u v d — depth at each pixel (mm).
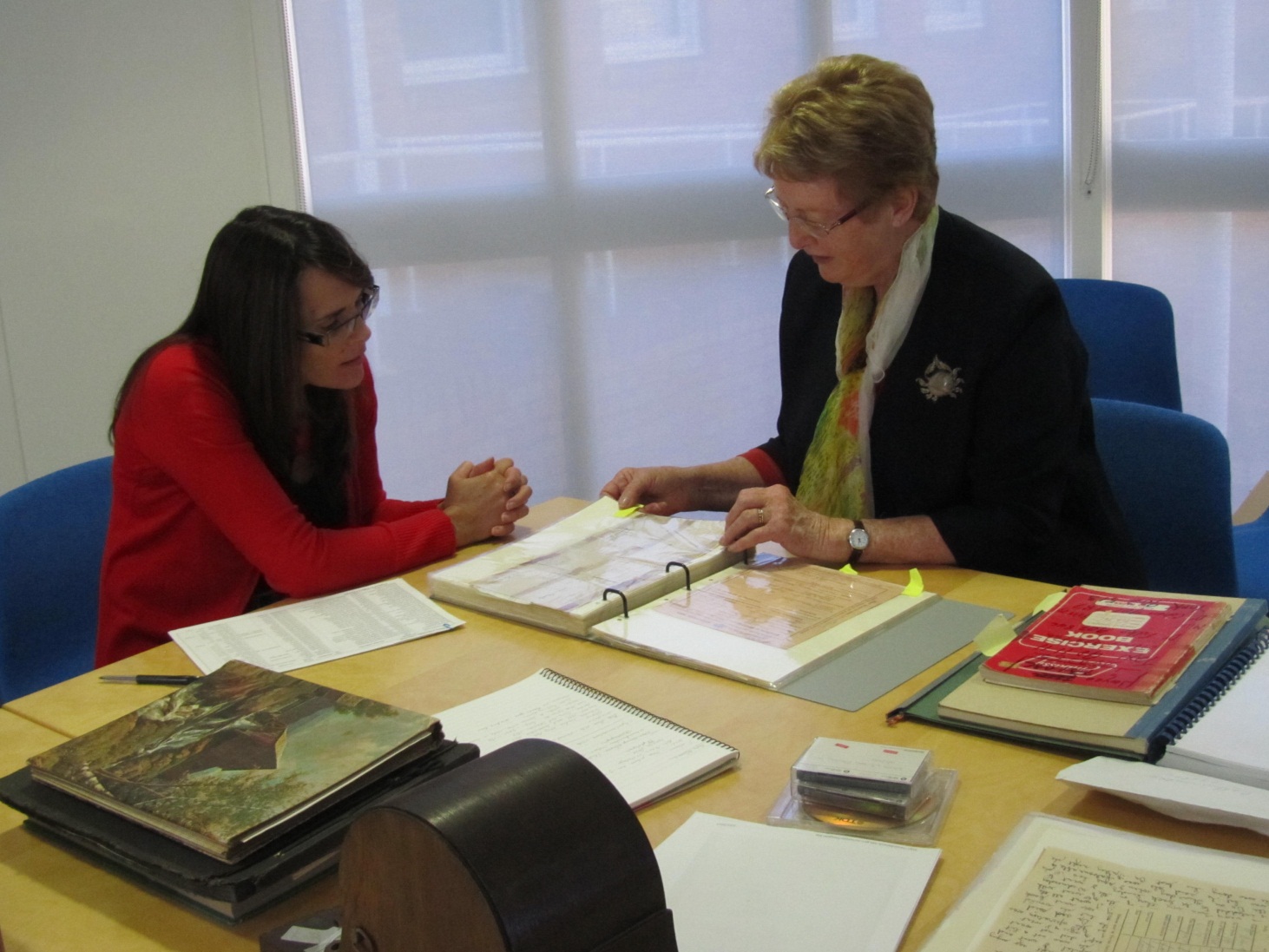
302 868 830
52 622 1870
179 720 1007
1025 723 999
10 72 2445
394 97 2750
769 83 3010
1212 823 850
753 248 3107
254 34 2582
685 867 856
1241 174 3023
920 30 3018
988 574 1469
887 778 896
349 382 1669
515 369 2998
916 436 1634
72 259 2566
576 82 2885
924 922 778
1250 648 1102
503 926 608
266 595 1722
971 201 3127
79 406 2637
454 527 1701
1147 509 1781
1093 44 3016
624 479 1849
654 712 1124
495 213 2891
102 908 860
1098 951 704
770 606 1357
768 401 3223
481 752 1037
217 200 2645
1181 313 3166
